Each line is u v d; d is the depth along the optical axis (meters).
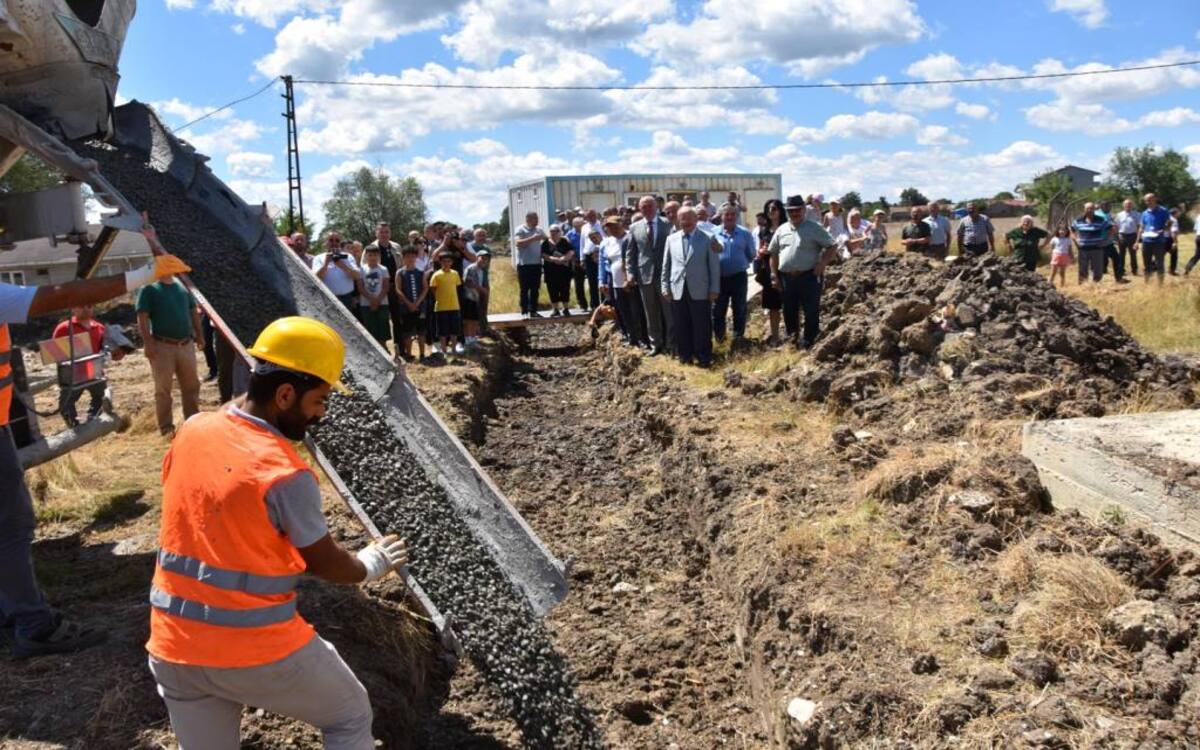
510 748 4.46
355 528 6.48
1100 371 7.19
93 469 8.04
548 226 22.45
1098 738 3.24
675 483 7.71
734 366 9.98
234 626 2.71
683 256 10.35
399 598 5.38
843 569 4.89
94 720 3.70
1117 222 18.53
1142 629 3.75
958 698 3.57
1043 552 4.55
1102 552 4.38
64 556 6.06
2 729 3.65
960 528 4.92
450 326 13.06
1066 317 7.80
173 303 9.02
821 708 3.81
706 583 6.16
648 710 4.80
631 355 12.18
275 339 2.84
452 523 5.31
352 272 11.30
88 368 5.64
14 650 4.21
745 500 6.13
